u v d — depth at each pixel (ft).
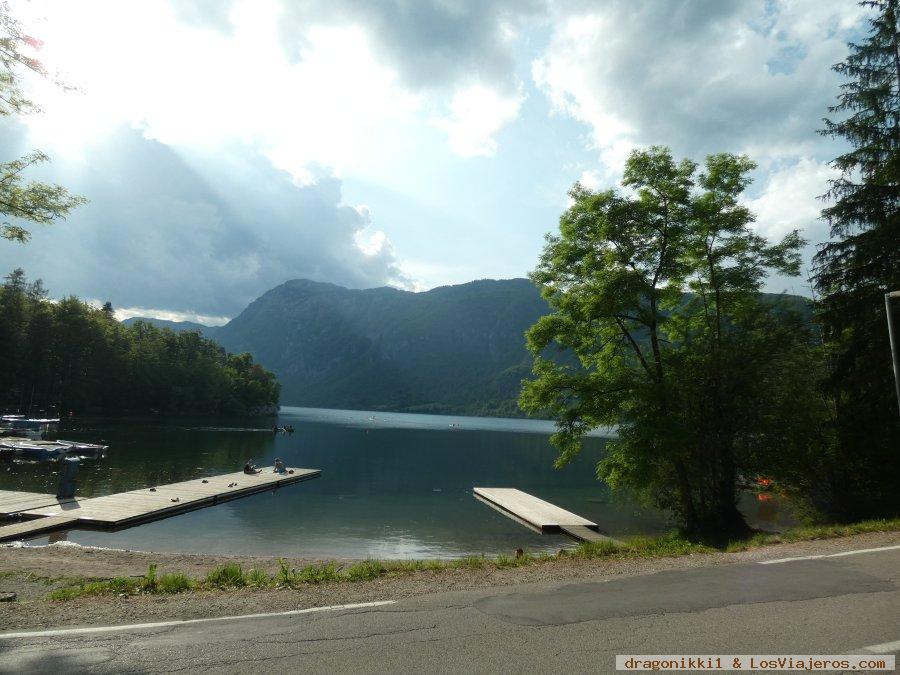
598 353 71.92
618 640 18.13
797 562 28.91
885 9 59.57
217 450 186.70
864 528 38.14
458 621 20.57
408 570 31.68
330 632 19.54
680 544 40.60
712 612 20.79
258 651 17.71
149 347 376.89
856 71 60.59
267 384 517.14
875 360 55.77
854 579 24.97
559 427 67.97
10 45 31.40
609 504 107.55
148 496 89.25
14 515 69.67
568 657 16.78
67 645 18.51
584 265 66.28
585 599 23.25
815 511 65.92
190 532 71.67
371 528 80.74
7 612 22.86
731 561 30.78
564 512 91.45
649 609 21.44
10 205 35.88
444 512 95.71
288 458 179.83
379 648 17.83
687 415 61.72
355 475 144.97
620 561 32.99
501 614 21.35
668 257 64.90
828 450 60.34
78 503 78.84
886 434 56.90
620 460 63.93
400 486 128.06
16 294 284.20
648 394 60.23
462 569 32.09
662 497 70.44
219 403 426.10
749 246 65.77
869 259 57.41
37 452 137.80
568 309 67.56
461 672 15.79
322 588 27.07
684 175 65.51
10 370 260.42
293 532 75.66
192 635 19.43
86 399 306.14
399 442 279.08
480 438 338.13
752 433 63.93
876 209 57.93
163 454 163.94
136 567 45.42
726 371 61.72
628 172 65.57
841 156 60.90
